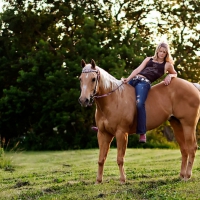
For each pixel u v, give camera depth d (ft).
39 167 44.14
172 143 80.64
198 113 25.73
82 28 86.43
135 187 23.71
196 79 96.58
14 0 91.81
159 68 25.89
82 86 23.41
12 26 88.17
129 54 79.92
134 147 77.56
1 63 87.92
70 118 77.87
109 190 23.45
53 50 88.28
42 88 80.53
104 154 25.70
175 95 25.63
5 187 28.73
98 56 79.00
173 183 24.57
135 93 25.40
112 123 24.59
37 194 24.54
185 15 94.79
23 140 80.79
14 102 79.92
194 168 32.60
